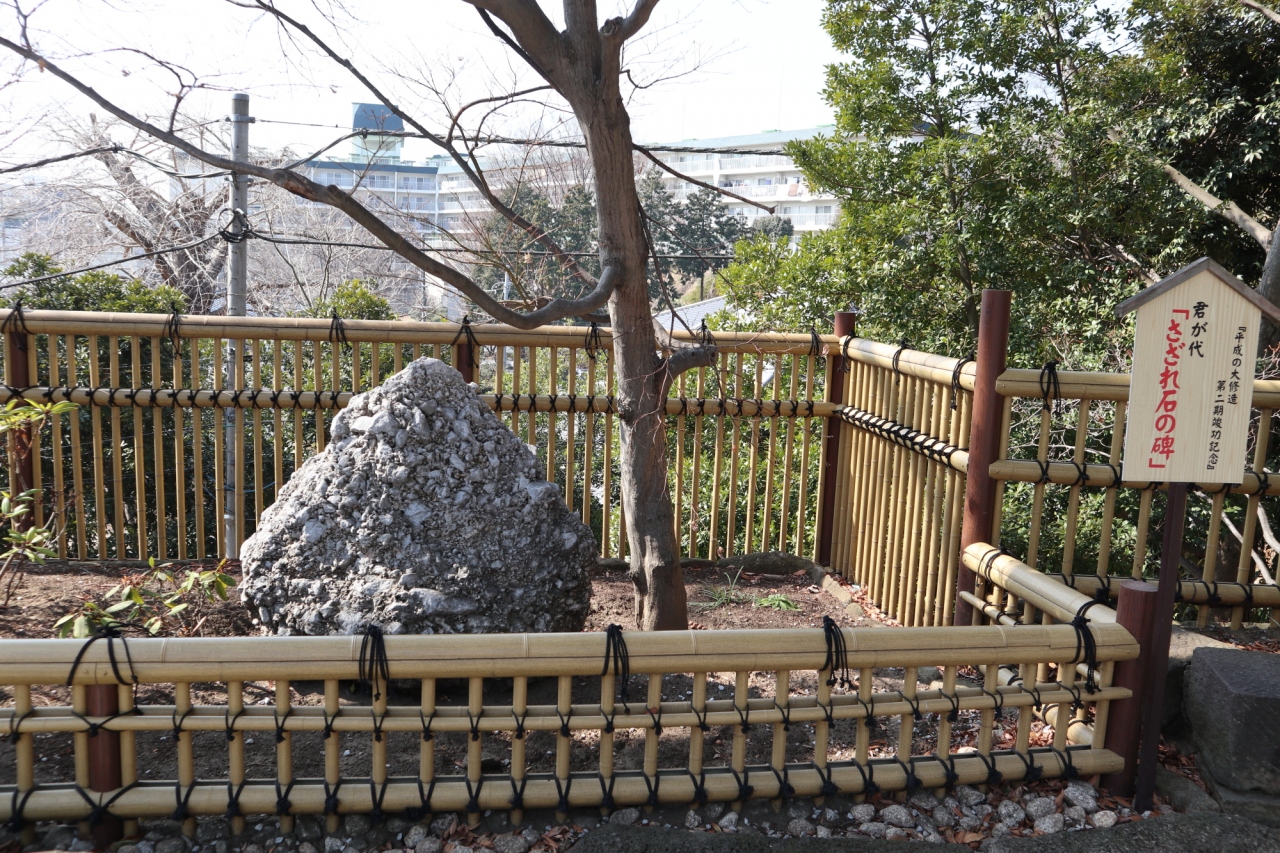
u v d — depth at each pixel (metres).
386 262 13.41
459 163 4.08
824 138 12.01
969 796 3.03
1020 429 8.47
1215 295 2.77
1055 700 2.99
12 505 4.81
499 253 5.42
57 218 13.78
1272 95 10.23
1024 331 9.57
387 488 3.64
